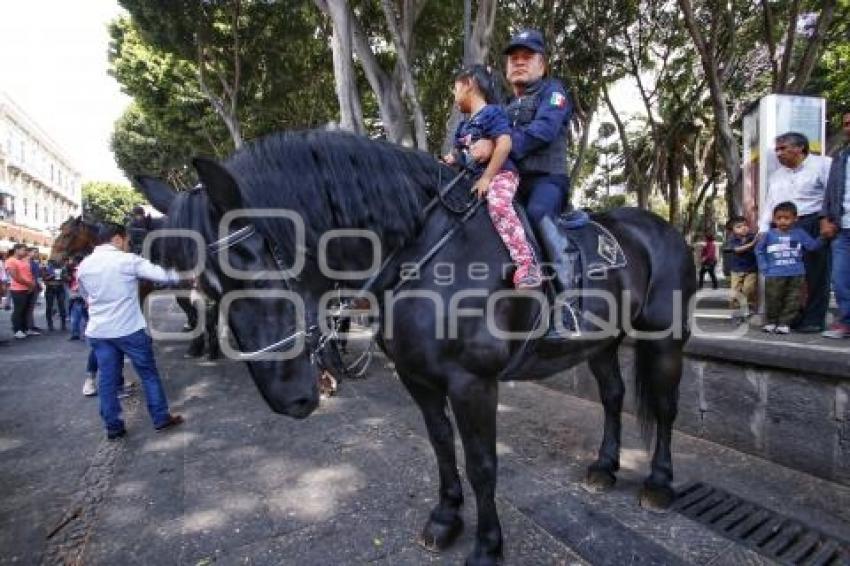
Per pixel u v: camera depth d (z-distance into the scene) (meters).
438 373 1.87
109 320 3.60
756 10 10.20
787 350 2.99
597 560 2.12
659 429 2.65
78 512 2.62
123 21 13.51
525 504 2.58
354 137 1.85
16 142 38.25
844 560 2.13
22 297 8.80
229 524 2.45
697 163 17.86
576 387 4.57
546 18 9.68
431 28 9.90
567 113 2.21
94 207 53.03
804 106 5.01
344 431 3.69
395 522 2.43
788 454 3.02
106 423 3.67
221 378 5.36
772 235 4.25
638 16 11.70
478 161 1.99
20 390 5.19
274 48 11.48
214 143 14.88
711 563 2.10
